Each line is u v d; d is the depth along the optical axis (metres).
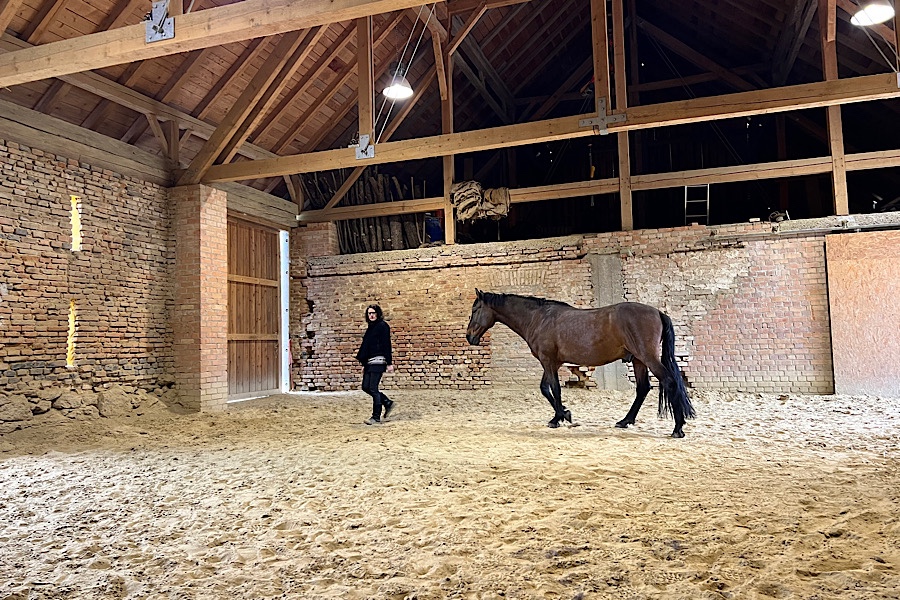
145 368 8.49
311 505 3.78
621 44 8.43
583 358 6.38
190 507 3.82
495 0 10.35
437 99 12.09
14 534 3.36
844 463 4.57
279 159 8.53
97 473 4.88
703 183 9.91
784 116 11.84
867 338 8.81
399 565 2.76
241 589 2.53
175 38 5.01
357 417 8.08
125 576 2.71
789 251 9.28
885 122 10.70
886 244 8.82
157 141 8.94
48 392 7.06
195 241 8.87
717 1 11.56
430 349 11.02
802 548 2.78
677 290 9.73
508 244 10.64
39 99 7.44
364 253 11.60
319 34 8.64
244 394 10.57
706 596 2.29
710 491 3.83
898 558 2.61
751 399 8.84
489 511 3.53
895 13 6.48
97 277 7.86
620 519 3.31
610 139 14.47
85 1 7.02
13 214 6.86
